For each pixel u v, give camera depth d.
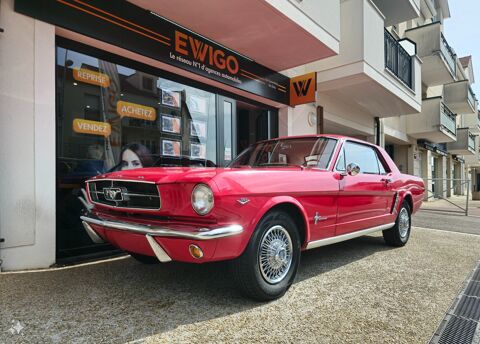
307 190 3.18
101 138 4.59
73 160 4.25
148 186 2.69
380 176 4.61
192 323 2.44
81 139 4.35
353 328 2.44
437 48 15.38
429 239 5.98
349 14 7.87
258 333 2.32
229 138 6.78
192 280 3.35
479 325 2.53
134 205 2.80
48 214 3.75
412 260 4.39
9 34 3.52
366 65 7.74
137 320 2.47
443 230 7.10
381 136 12.84
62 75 4.17
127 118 4.95
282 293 2.96
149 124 5.27
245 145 7.67
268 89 7.28
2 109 3.45
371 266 4.06
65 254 4.10
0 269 3.44
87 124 4.42
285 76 7.81
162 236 2.43
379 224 4.54
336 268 3.95
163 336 2.25
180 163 5.76
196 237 2.31
